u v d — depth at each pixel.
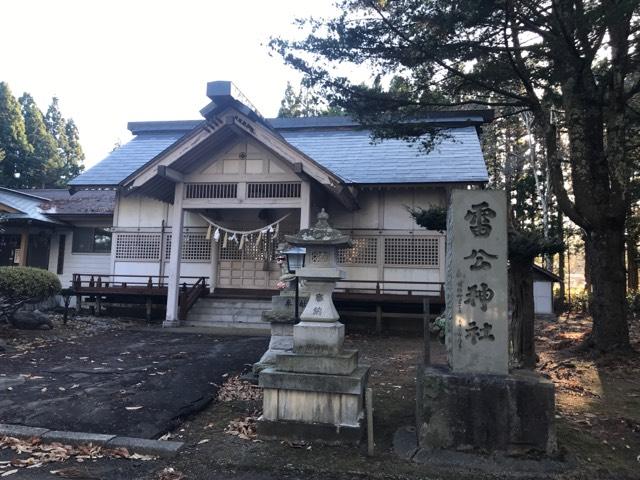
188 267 17.33
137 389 7.29
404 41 9.24
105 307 17.30
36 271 12.44
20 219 17.94
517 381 4.91
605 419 6.20
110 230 18.12
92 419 6.05
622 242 10.61
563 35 8.79
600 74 11.00
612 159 10.02
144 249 17.80
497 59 10.09
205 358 9.59
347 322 15.55
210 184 14.70
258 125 13.33
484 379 4.95
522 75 9.90
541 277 20.89
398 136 10.76
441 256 15.45
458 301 5.18
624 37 9.91
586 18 8.03
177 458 5.06
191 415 6.41
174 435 5.70
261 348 10.84
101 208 19.52
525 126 26.62
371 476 4.57
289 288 8.11
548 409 4.84
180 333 13.28
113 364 8.94
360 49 9.41
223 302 15.89
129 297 16.95
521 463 4.70
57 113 41.38
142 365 8.88
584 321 19.12
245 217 17.22
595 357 10.12
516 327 6.96
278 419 5.50
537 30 9.67
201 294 16.20
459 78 10.38
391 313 14.85
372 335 14.11
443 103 10.23
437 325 9.01
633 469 4.75
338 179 12.91
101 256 19.39
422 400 5.11
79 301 16.70
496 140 29.95
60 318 14.75
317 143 19.20
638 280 25.78
